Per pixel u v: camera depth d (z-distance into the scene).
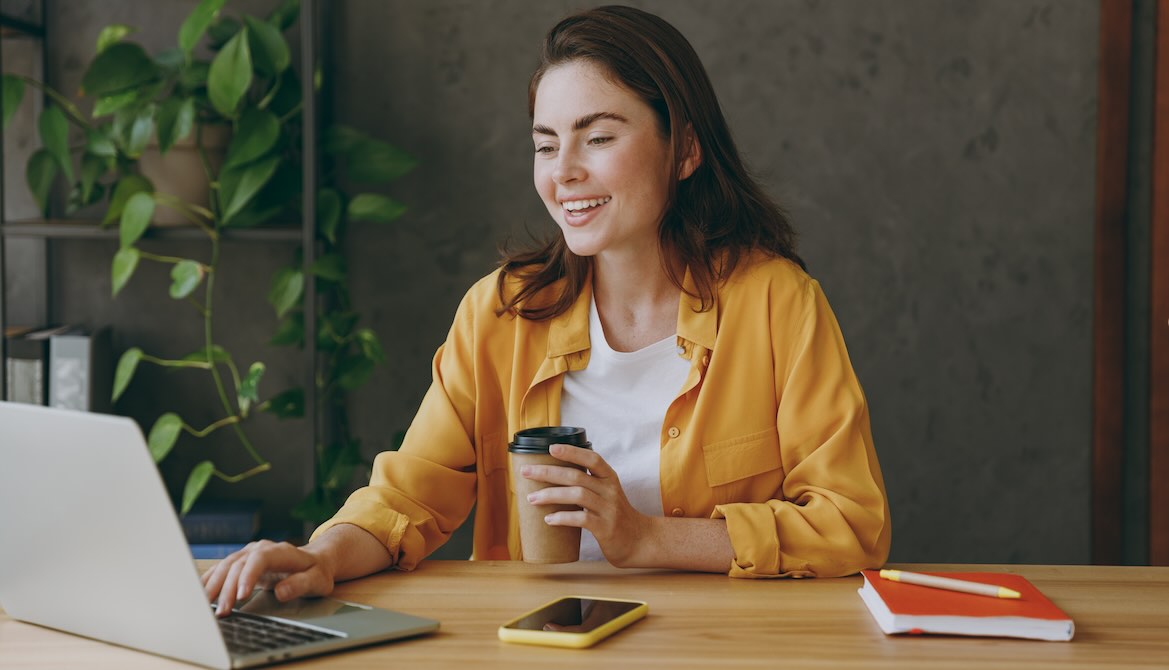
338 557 1.23
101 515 0.97
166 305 2.68
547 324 1.52
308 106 2.33
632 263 1.48
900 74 2.65
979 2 2.65
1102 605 1.15
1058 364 2.72
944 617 1.05
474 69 2.64
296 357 2.69
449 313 2.68
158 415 2.69
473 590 1.21
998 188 2.68
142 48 2.43
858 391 1.43
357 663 0.98
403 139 2.65
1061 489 2.74
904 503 2.74
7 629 1.09
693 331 1.45
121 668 0.98
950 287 2.70
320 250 2.49
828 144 2.66
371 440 2.71
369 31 2.63
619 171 1.39
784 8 2.64
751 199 1.53
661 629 1.07
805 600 1.17
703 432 1.44
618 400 1.49
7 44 2.63
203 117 2.42
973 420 2.72
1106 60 2.65
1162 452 2.72
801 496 1.37
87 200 2.48
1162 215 2.69
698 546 1.27
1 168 2.41
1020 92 2.67
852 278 2.69
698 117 1.45
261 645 0.99
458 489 1.49
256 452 2.70
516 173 2.66
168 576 0.95
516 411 1.51
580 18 1.44
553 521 1.22
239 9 2.62
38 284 2.65
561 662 0.98
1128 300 2.72
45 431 0.98
